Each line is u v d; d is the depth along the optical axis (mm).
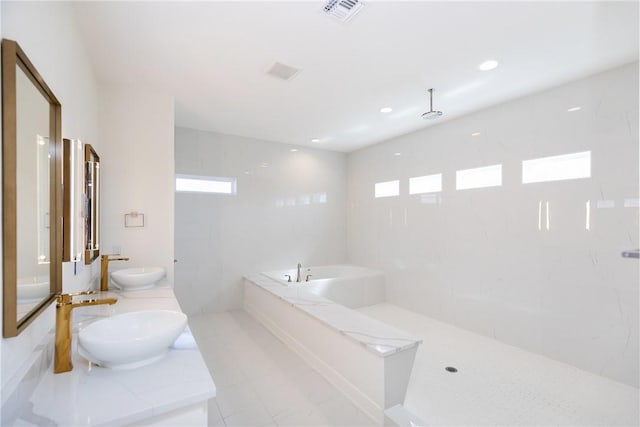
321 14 1847
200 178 4191
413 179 4230
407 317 3990
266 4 1750
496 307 3260
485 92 2941
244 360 2844
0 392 841
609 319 2482
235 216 4422
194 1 1723
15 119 898
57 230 1351
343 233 5422
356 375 2203
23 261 1014
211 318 4016
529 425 1975
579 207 2646
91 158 2172
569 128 2711
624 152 2402
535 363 2762
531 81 2699
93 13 1812
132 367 1178
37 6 1205
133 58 2338
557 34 2027
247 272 4508
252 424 1985
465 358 2863
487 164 3338
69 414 904
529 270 2986
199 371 1163
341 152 5410
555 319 2805
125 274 2424
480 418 2033
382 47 2191
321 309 2832
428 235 4012
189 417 1033
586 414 2078
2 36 890
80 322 1598
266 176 4680
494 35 2045
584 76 2605
